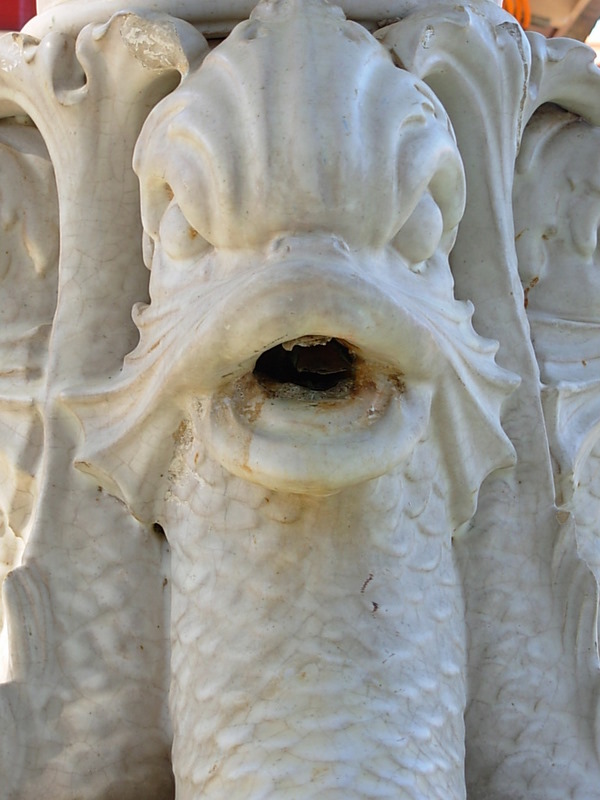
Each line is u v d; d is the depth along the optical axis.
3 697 0.99
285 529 0.95
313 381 0.92
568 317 1.15
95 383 1.04
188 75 0.98
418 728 0.94
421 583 0.98
